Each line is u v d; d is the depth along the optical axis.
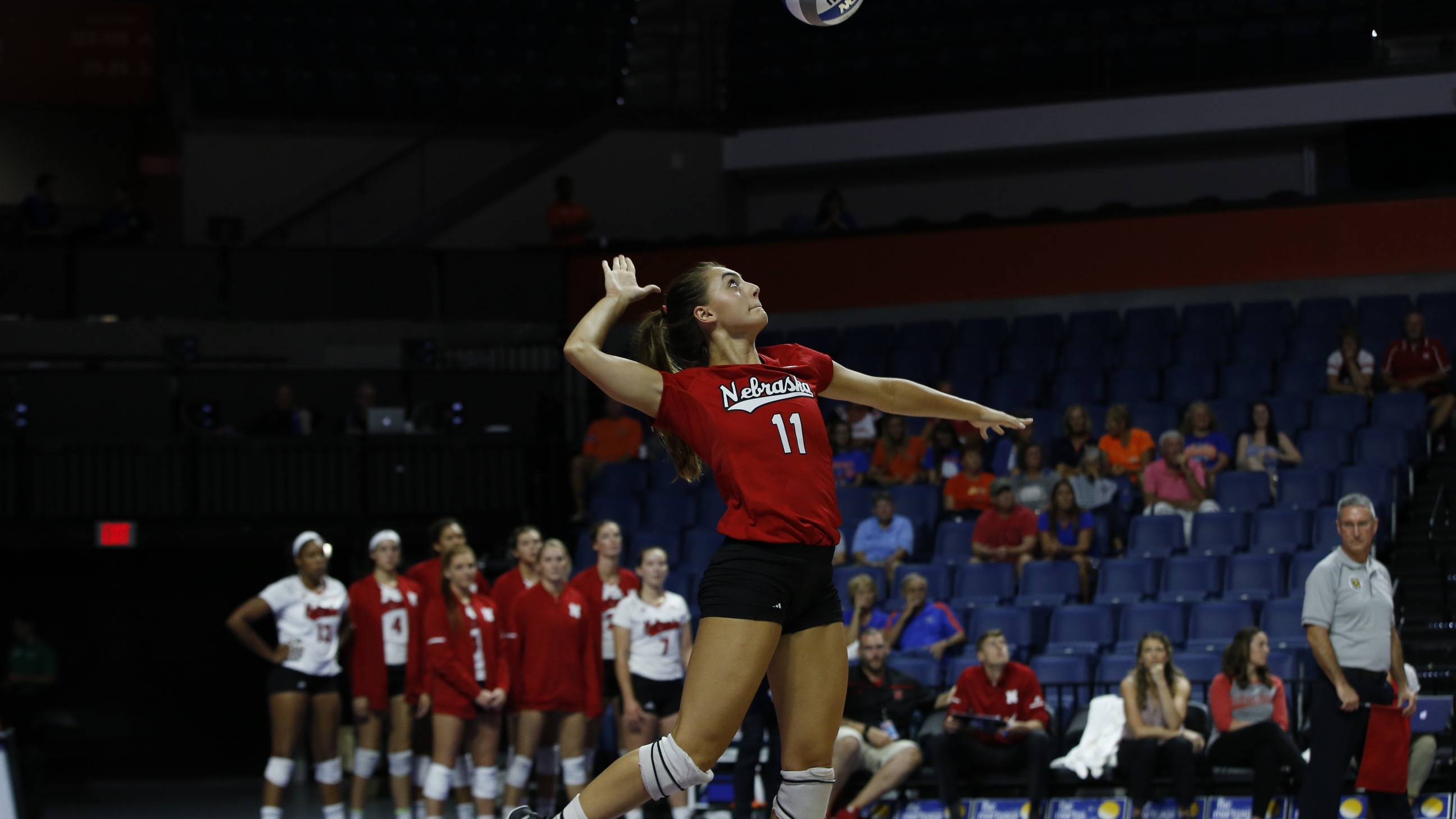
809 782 6.16
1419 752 14.91
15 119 36.19
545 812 17.25
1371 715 12.81
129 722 24.95
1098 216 27.78
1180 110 29.94
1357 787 12.96
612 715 19.06
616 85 33.72
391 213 31.59
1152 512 20.84
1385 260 26.08
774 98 33.47
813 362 6.60
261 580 25.41
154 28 35.69
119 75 35.53
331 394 26.06
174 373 25.34
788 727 6.18
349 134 32.47
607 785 5.97
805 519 6.07
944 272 28.56
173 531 23.56
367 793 20.41
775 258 29.39
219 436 23.81
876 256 28.89
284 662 16.81
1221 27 30.66
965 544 21.30
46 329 27.22
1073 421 22.12
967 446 22.59
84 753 24.30
